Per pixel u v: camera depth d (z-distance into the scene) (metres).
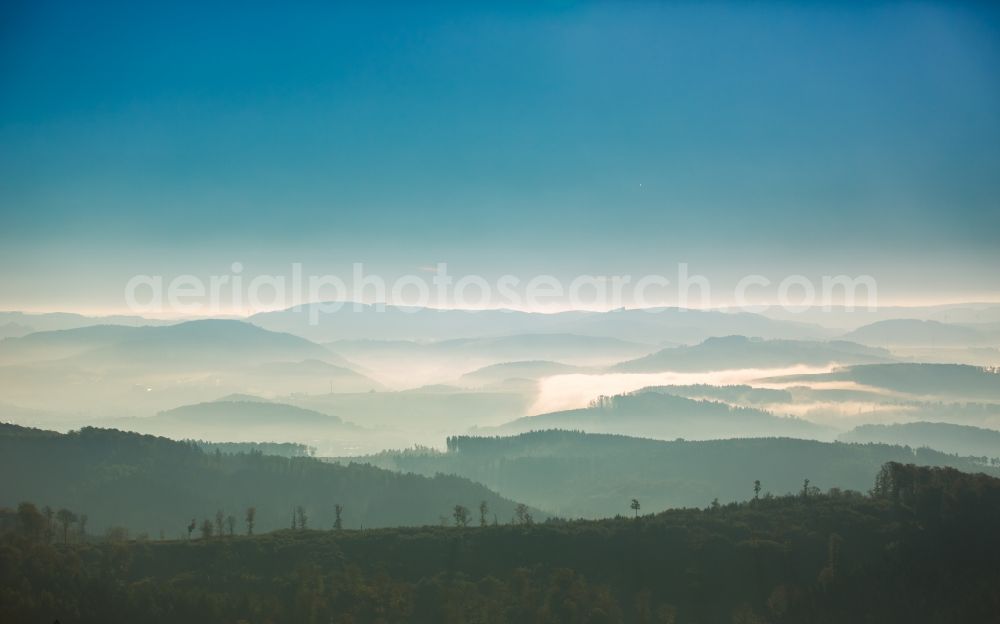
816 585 186.25
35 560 183.38
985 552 188.62
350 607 180.75
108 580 182.62
